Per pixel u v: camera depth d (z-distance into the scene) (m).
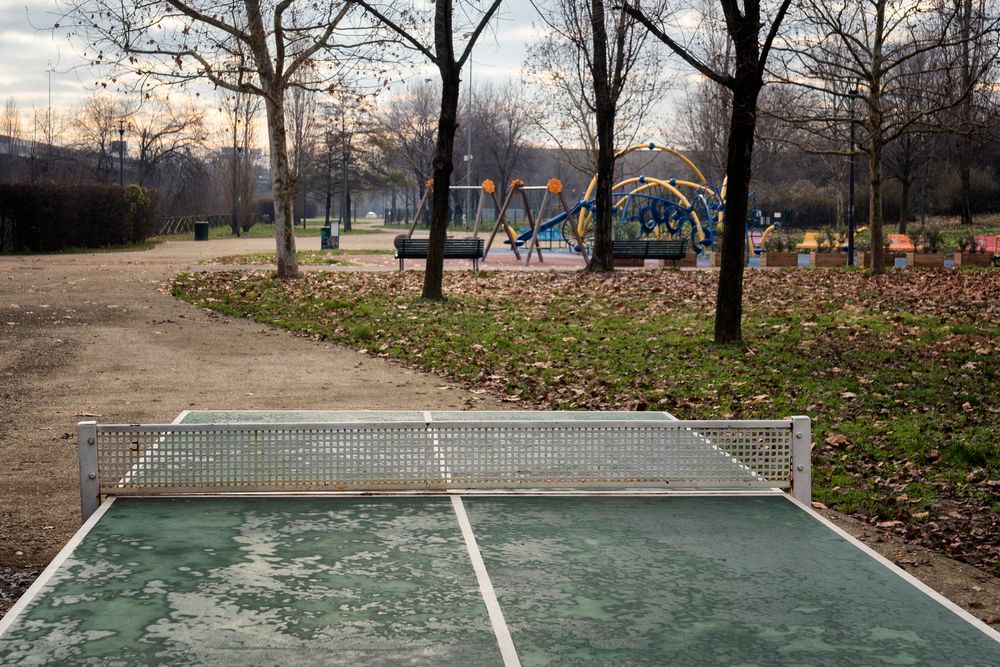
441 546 5.01
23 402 10.58
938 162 58.56
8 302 19.36
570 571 4.69
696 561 4.87
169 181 82.31
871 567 4.84
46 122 72.44
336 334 15.81
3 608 5.11
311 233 70.75
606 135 27.91
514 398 11.06
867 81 23.91
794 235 54.22
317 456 6.08
